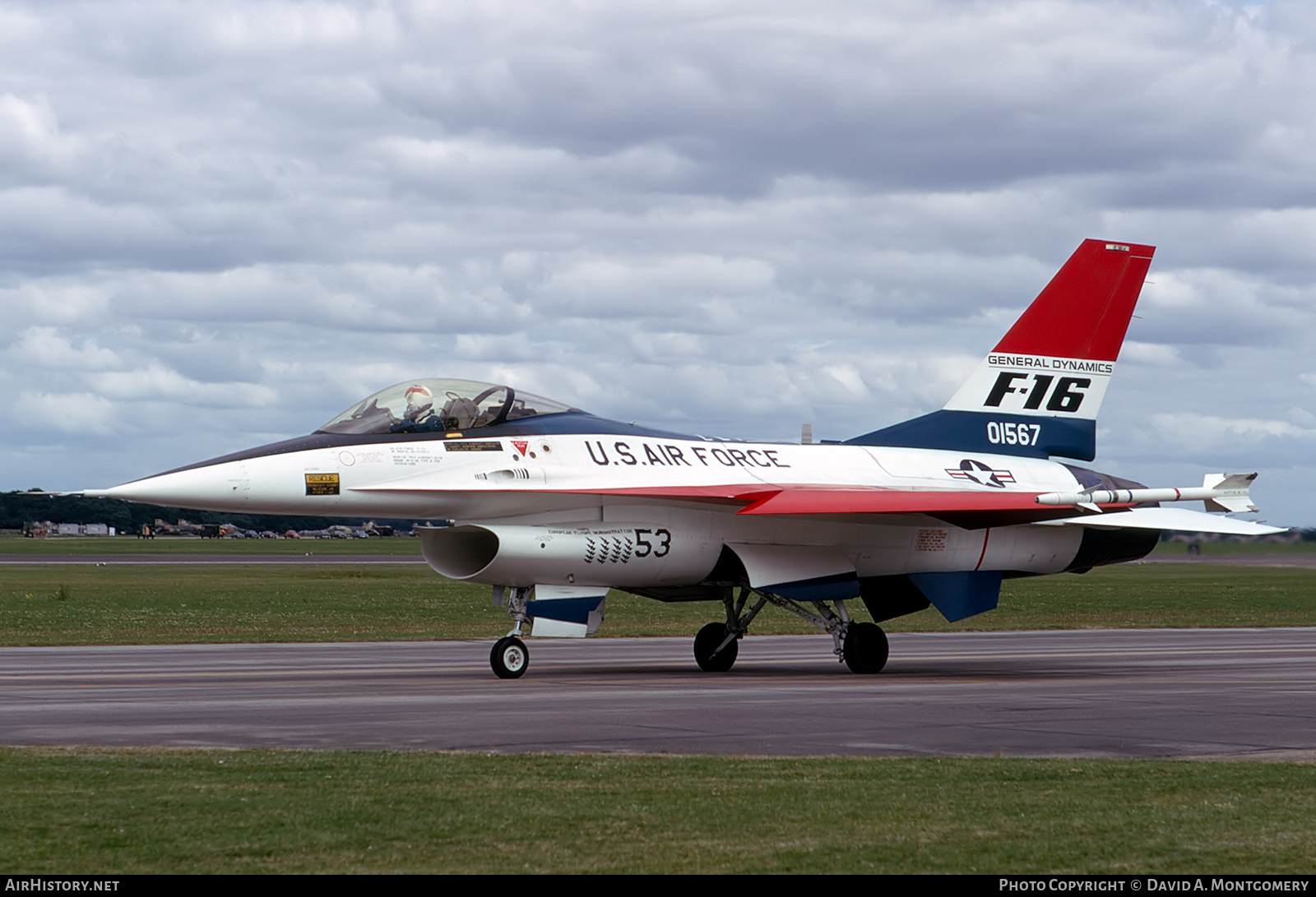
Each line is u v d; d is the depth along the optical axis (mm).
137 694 57500
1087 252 89938
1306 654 90938
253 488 68062
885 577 83000
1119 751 40125
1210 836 27109
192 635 104938
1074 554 86562
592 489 72250
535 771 34594
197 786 32062
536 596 72000
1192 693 59969
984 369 88125
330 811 29141
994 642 106438
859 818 28609
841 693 59688
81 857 25141
